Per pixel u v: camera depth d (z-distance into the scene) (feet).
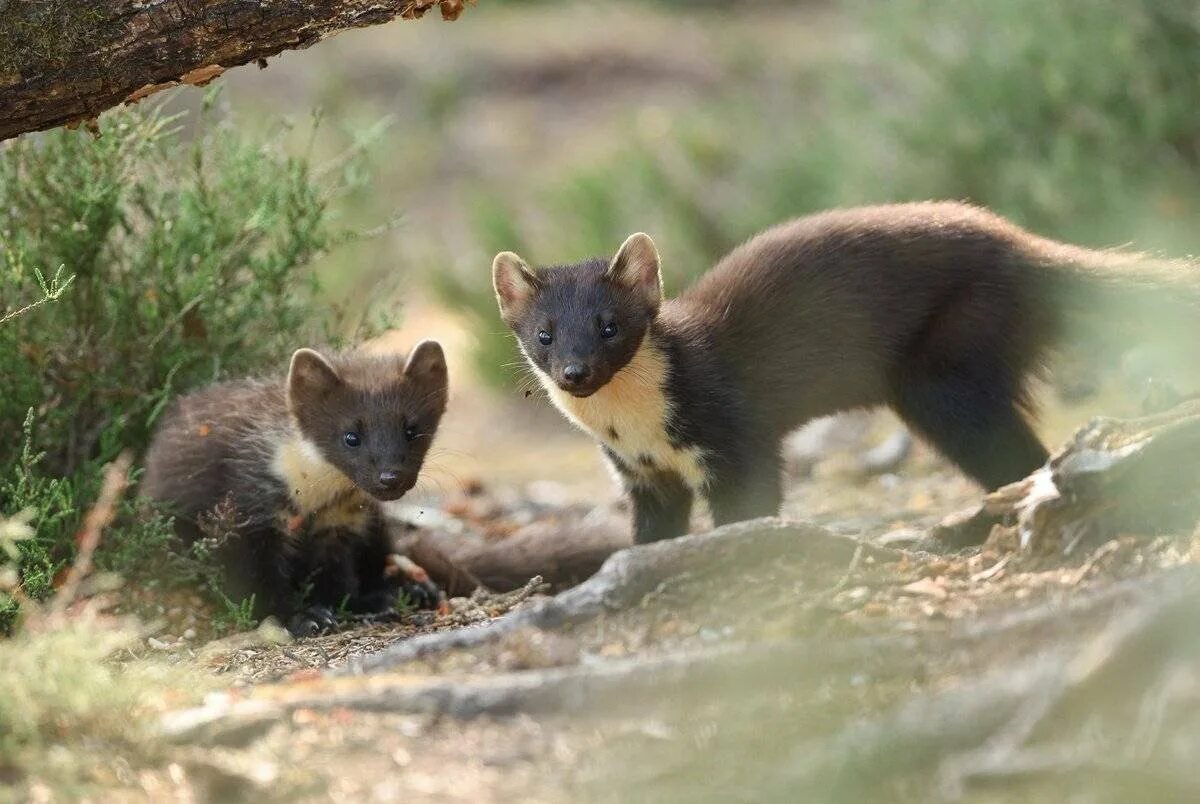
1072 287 36.14
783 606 25.21
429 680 23.52
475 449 68.23
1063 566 26.16
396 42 116.06
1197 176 58.18
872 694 21.63
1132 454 25.93
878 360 36.52
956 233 36.55
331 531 39.60
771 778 19.74
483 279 75.82
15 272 37.68
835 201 68.23
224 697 23.63
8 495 38.04
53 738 21.52
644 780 20.18
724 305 36.78
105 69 29.45
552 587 40.98
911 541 31.07
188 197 42.45
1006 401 35.86
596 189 77.05
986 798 18.54
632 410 35.73
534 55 114.21
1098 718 19.25
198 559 36.45
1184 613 19.39
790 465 53.57
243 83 106.52
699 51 113.91
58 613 26.68
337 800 20.18
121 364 41.45
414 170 100.94
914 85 68.23
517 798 19.98
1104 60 60.39
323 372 38.22
